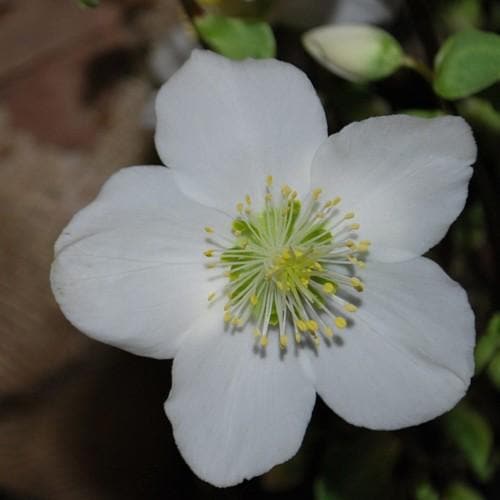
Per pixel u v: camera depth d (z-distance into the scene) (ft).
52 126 1.24
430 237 0.74
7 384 1.17
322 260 0.77
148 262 0.75
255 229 0.77
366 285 0.76
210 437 0.74
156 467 1.14
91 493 1.15
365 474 0.96
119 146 1.22
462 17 1.01
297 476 0.99
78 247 0.73
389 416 0.74
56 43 1.25
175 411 0.74
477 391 0.98
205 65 0.74
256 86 0.74
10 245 1.21
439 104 0.88
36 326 1.19
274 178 0.76
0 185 1.23
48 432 1.16
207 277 0.76
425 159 0.73
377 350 0.75
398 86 0.92
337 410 0.75
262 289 0.78
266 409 0.75
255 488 1.07
